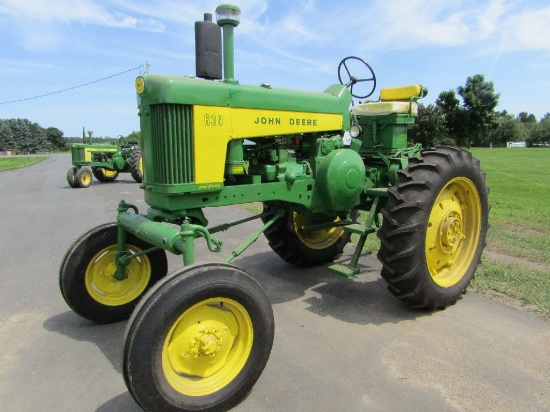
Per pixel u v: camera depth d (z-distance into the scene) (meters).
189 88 2.72
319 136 3.72
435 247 3.59
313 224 4.18
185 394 2.20
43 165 30.66
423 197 3.26
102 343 3.09
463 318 3.36
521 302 3.62
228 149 3.03
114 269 3.42
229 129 2.95
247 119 3.05
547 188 11.08
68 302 3.21
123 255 3.32
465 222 3.90
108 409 2.35
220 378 2.33
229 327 2.38
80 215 8.15
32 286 4.22
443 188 3.44
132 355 2.01
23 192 12.48
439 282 3.54
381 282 4.24
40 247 5.71
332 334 3.15
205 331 2.28
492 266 4.34
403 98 4.50
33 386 2.56
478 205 3.84
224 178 3.20
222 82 2.97
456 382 2.52
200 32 2.93
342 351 2.90
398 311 3.54
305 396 2.42
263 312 2.39
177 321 2.15
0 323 3.41
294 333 3.17
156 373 2.08
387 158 4.26
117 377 2.66
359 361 2.77
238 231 6.50
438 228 3.57
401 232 3.21
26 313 3.60
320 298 3.85
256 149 3.41
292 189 3.46
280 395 2.44
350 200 3.79
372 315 3.47
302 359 2.81
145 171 2.96
